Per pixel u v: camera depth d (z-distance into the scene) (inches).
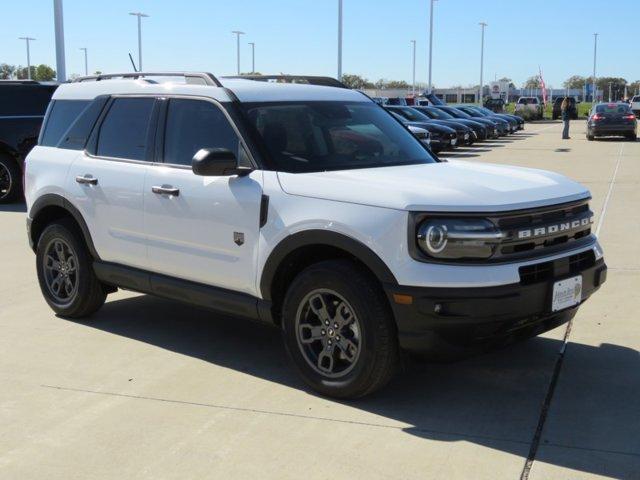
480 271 153.6
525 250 161.9
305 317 176.1
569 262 169.5
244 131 187.9
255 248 180.2
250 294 186.1
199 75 206.8
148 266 209.5
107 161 219.1
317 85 221.9
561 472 139.6
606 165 717.9
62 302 239.6
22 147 502.6
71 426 162.7
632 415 164.1
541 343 210.4
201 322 237.1
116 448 152.3
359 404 171.5
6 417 167.6
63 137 239.1
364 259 160.4
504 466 141.9
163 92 210.2
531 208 162.9
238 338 221.3
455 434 155.9
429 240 153.8
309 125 199.2
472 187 166.4
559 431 156.8
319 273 168.7
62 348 213.0
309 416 165.6
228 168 179.6
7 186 506.6
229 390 181.5
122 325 234.2
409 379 186.2
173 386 184.4
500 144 1097.4
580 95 4763.8
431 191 160.9
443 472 139.9
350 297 163.8
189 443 153.8
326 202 167.5
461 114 1216.8
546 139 1218.6
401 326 157.6
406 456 146.4
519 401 172.4
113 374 192.9
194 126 200.1
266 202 177.5
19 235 390.0
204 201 190.1
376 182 167.8
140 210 206.5
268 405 171.9
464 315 152.9
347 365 171.6
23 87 507.5
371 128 212.1
